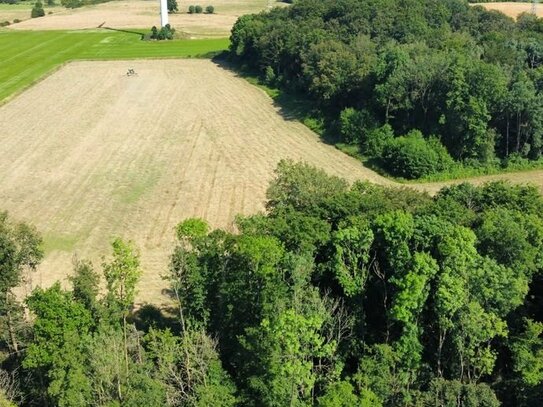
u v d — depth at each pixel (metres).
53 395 41.16
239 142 105.19
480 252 47.72
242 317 47.09
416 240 46.22
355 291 46.44
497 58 102.88
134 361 44.09
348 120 101.44
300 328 40.00
